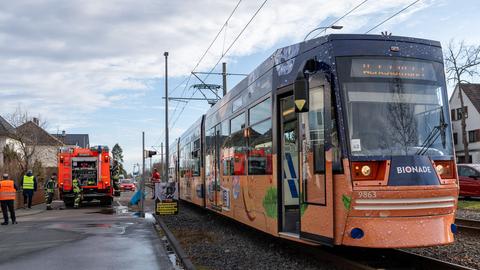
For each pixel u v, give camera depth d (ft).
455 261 28.43
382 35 26.03
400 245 23.68
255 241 37.78
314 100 26.53
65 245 37.91
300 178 27.53
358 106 24.79
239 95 39.73
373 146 24.40
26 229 49.34
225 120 44.60
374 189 23.63
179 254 32.09
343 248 31.32
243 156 37.68
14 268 29.14
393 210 23.76
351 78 25.09
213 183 49.37
